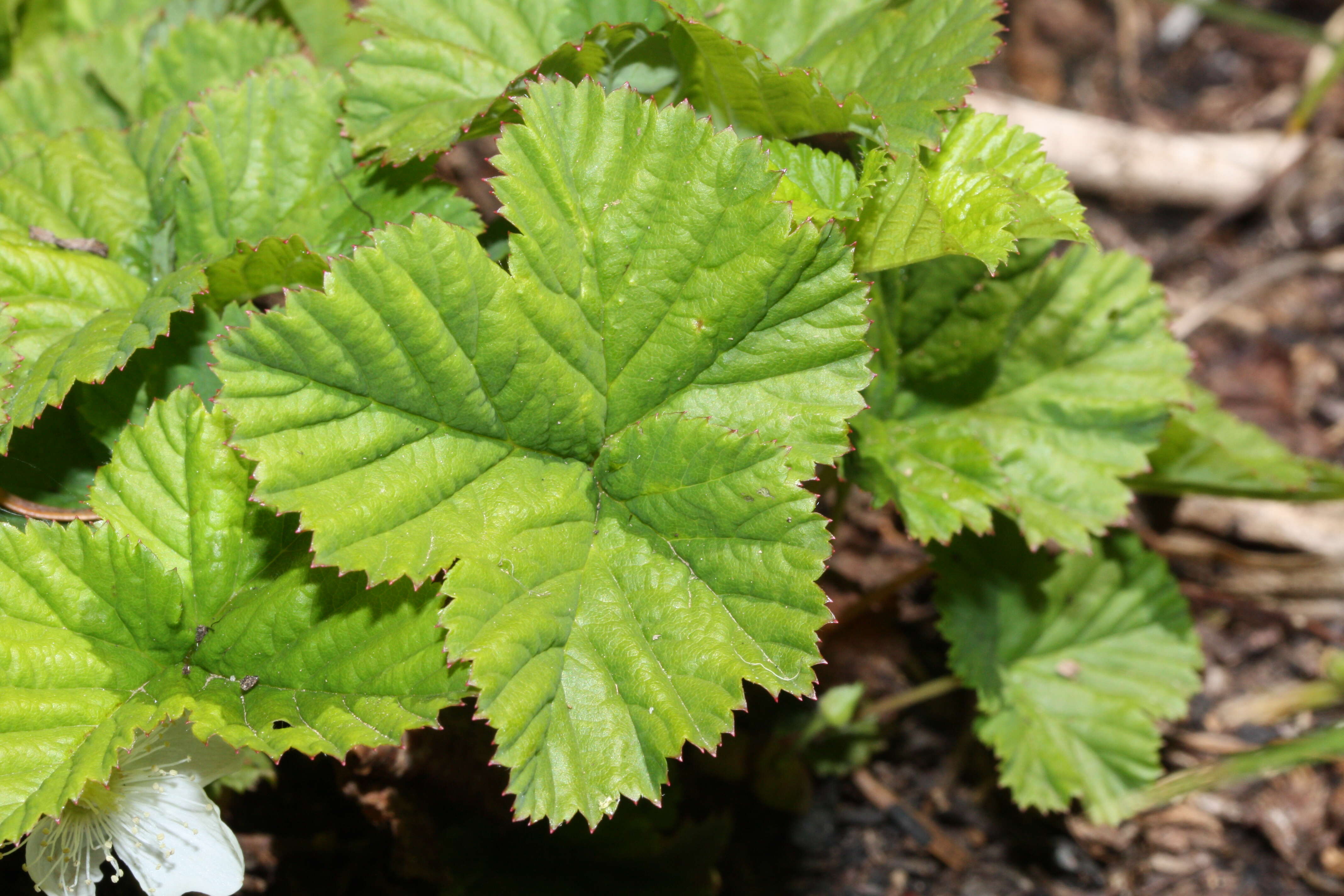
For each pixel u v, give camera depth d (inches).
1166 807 20.5
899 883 20.0
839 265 16.6
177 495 16.8
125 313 17.2
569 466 17.0
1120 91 29.8
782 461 16.5
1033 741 19.5
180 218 17.6
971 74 16.9
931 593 21.1
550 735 16.3
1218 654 21.6
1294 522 21.8
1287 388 24.7
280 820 18.8
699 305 16.7
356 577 16.6
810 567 16.4
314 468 16.1
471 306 16.4
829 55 17.7
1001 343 18.8
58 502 17.3
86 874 16.8
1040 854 20.2
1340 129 28.2
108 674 16.6
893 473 18.3
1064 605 20.0
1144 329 18.8
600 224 16.7
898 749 20.6
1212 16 30.6
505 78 17.6
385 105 17.5
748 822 20.0
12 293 17.3
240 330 16.0
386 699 16.4
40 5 19.7
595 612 16.6
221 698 16.7
